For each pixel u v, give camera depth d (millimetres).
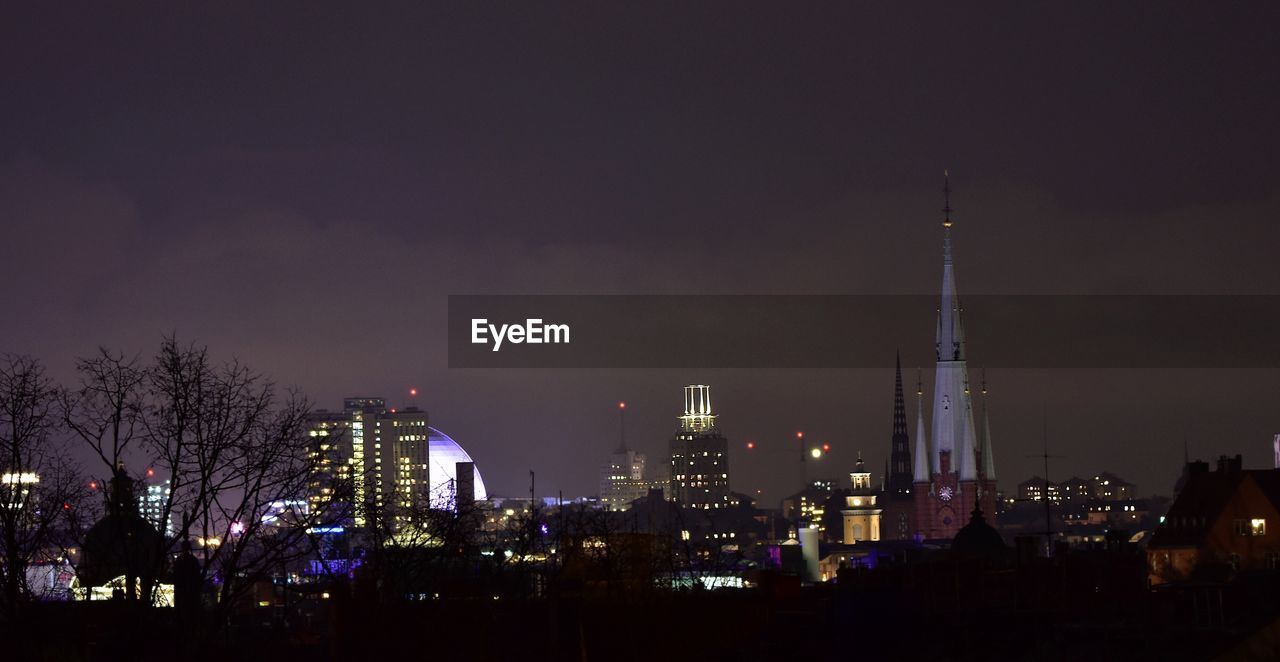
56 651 162250
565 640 148500
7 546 165625
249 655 175625
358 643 140375
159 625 172125
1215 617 115250
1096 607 120750
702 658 144625
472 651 144375
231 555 185750
